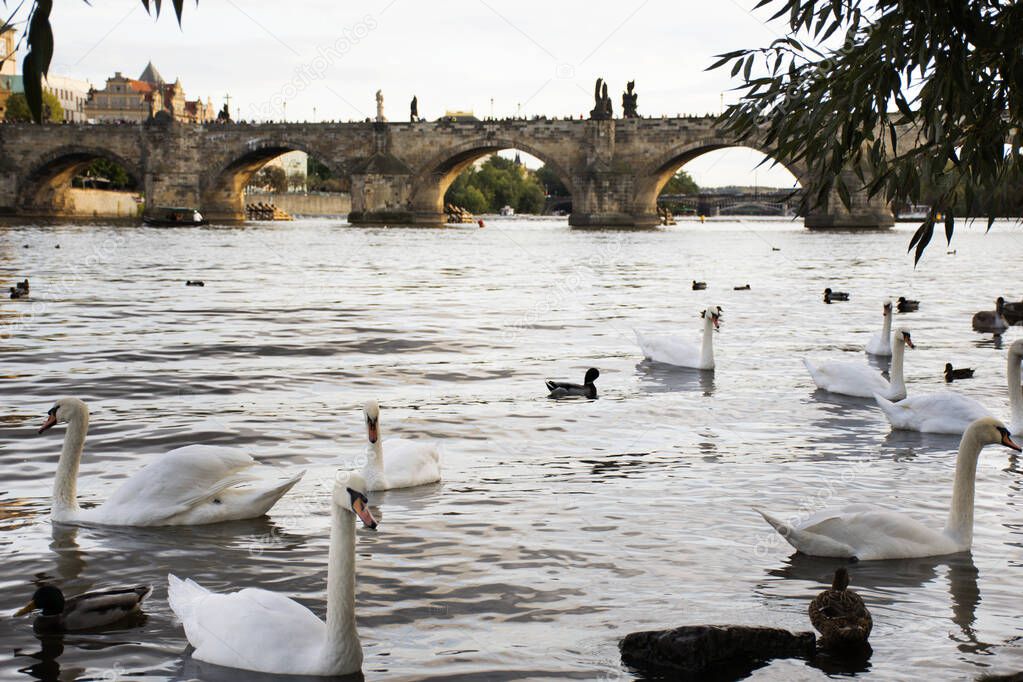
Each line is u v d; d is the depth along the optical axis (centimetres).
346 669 960
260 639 984
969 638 1061
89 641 1045
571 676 967
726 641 1002
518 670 979
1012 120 1108
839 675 976
